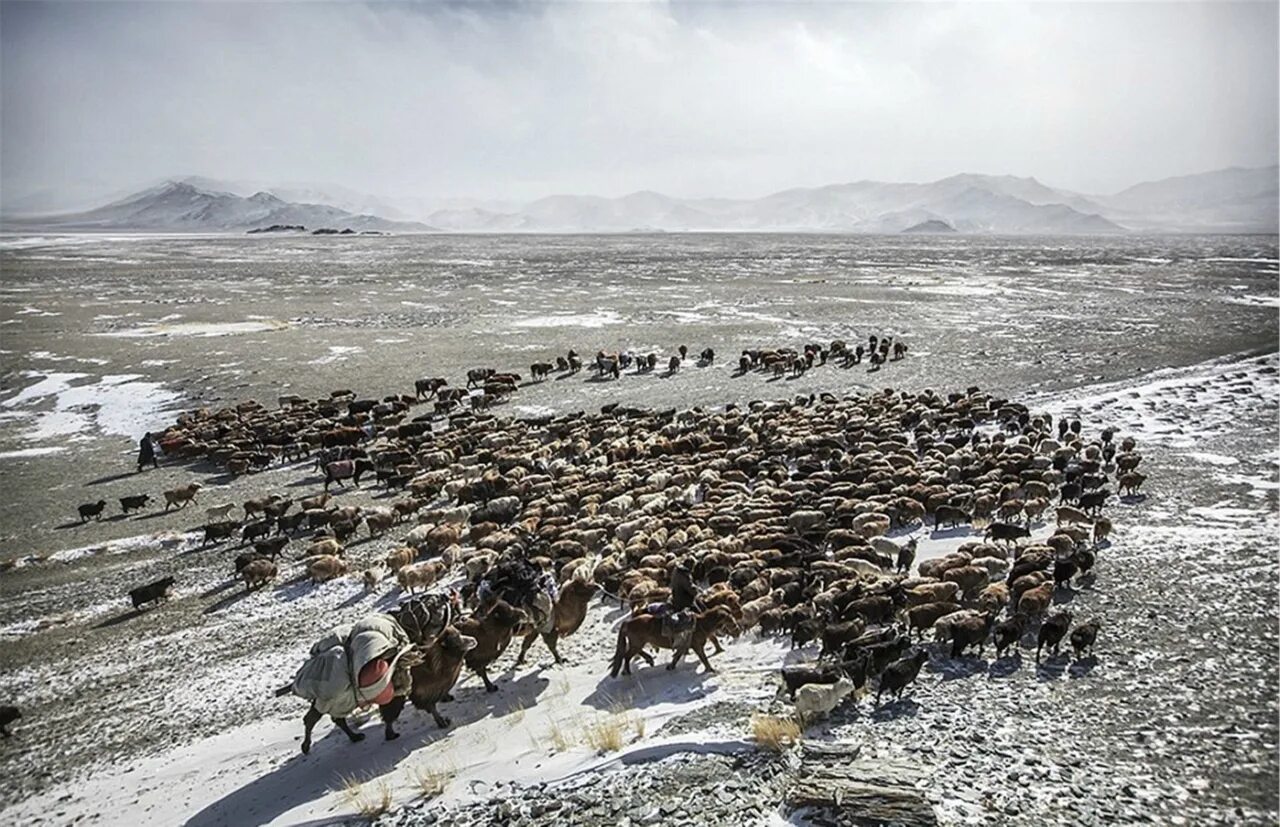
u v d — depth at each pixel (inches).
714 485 1031.6
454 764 447.2
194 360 2014.0
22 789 495.2
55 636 727.7
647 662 573.3
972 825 351.3
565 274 4060.0
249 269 4488.2
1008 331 2204.7
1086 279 3543.3
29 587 845.2
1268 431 1217.4
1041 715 464.8
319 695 466.0
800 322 2436.0
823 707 456.1
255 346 2187.5
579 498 1000.9
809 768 391.9
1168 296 2878.9
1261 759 410.0
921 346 2052.2
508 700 536.7
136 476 1249.4
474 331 2394.2
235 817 424.8
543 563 754.8
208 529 963.3
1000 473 1000.9
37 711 598.5
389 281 3767.2
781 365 1811.0
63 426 1525.6
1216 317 2351.1
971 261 4790.8
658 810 372.5
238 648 684.7
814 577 686.5
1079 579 696.4
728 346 2113.7
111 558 925.8
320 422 1445.6
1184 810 367.2
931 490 932.0
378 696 471.5
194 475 1253.7
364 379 1844.2
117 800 466.3
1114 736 438.0
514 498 989.2
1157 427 1274.6
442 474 1121.4
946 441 1208.8
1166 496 943.0
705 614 561.3
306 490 1175.0
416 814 394.9
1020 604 606.2
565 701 524.7
